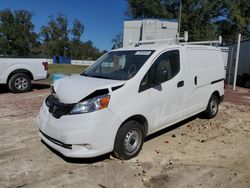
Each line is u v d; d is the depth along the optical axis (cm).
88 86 435
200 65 642
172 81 539
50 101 466
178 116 570
